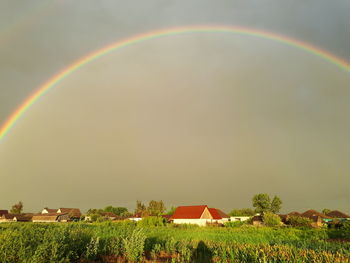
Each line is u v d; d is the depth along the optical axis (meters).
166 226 46.53
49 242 10.74
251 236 26.27
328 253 14.61
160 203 95.19
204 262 13.84
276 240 22.69
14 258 9.70
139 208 96.88
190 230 36.28
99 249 13.23
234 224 52.28
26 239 10.77
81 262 11.40
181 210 68.00
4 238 10.64
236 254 14.54
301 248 16.67
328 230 34.28
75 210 109.88
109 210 153.50
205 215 64.56
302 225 46.06
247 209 103.81
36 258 9.16
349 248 16.89
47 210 114.50
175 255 15.17
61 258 10.02
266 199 82.75
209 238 24.28
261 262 13.05
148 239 18.88
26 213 110.75
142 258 13.46
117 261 12.32
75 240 12.60
